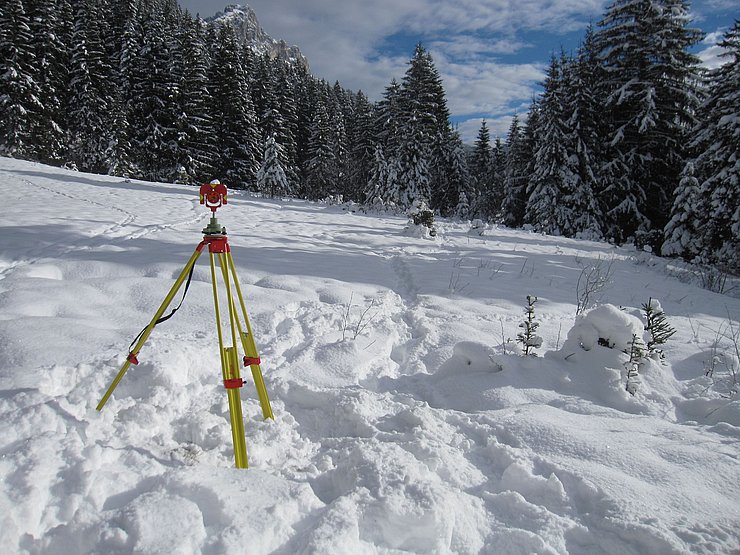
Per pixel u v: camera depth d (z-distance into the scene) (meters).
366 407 3.31
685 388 3.87
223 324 4.81
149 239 8.84
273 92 42.31
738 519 2.19
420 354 4.73
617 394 3.59
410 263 9.32
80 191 15.40
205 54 40.97
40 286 5.11
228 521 1.93
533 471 2.61
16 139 27.00
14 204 11.50
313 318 5.26
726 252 15.88
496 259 10.67
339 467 2.50
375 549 1.95
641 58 22.75
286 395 3.53
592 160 23.11
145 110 33.28
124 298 5.24
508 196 30.75
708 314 7.11
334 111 48.94
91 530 1.82
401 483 2.23
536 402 3.55
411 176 28.61
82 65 31.23
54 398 2.80
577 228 22.53
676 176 22.45
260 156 37.19
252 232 11.23
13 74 26.41
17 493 1.94
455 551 2.05
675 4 22.59
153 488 2.09
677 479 2.48
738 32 17.70
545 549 2.05
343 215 18.12
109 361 3.37
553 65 24.70
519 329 5.50
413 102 28.70
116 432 2.73
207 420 3.00
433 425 3.06
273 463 2.73
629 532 2.08
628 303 7.48
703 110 20.22
